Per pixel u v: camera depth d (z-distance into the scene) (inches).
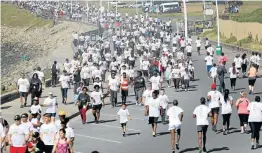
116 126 1945.1
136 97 2333.9
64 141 1226.0
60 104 2346.2
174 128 1533.0
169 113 1546.5
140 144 1668.3
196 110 1519.4
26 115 1379.2
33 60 5959.6
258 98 1539.1
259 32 4382.4
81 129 1908.2
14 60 6186.0
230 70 2561.5
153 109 1745.8
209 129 1824.6
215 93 1754.4
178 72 2630.4
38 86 2294.5
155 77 2326.5
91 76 2721.5
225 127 1776.6
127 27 5989.2
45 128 1354.6
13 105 2346.2
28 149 1312.7
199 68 3486.7
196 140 1686.8
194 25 6289.4
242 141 1637.6
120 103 2402.8
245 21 4658.0
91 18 7564.0
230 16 5467.5
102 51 3811.5
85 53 3299.7
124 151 1588.3
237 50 4360.2
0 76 4822.8
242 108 1728.6
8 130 1423.5
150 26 5506.9
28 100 2471.7
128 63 3304.6
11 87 2997.0
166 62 2994.6
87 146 1663.4
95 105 1990.7
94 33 5457.7
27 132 1370.6
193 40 5477.4
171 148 1600.6
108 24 6441.9
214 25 6210.6
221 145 1598.2
